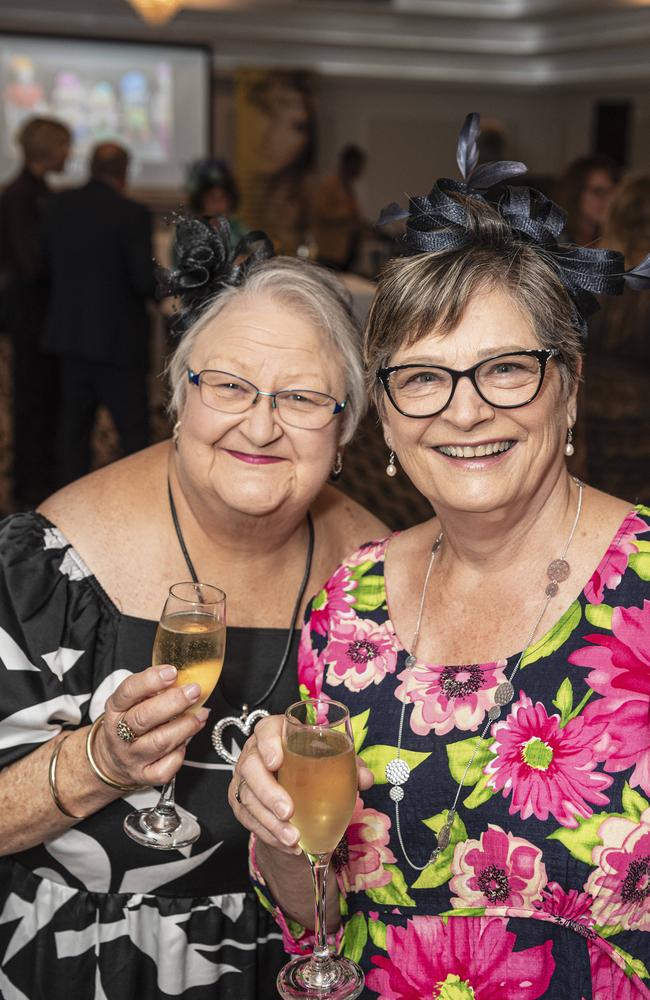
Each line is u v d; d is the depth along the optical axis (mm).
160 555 1739
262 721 1378
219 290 1652
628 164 13617
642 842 1293
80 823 1656
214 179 6375
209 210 6391
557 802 1324
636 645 1351
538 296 1328
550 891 1324
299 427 1594
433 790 1396
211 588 1558
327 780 1255
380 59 13805
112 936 1681
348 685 1498
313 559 1816
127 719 1424
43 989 1708
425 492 1408
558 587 1408
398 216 1491
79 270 4980
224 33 13078
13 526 1728
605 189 4852
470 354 1321
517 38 13180
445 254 1345
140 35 13055
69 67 13008
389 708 1456
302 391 1580
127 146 13336
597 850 1301
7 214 5816
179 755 1480
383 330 1385
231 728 1720
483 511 1359
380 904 1426
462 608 1465
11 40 12773
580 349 1387
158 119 13352
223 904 1696
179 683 1496
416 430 1367
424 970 1383
